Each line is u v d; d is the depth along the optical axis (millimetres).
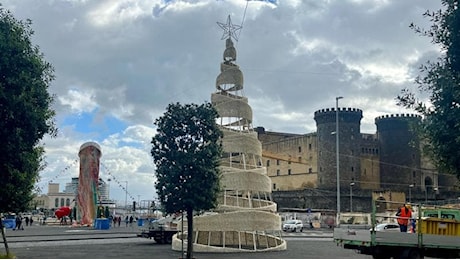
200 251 41656
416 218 22453
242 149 45656
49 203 184375
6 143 20719
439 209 26594
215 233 47500
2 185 21500
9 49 20750
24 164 21703
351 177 136625
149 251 40625
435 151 12805
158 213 101625
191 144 31719
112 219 105750
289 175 153375
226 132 45875
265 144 165625
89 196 90000
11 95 20328
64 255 35906
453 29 12438
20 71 20906
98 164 90875
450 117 12086
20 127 20984
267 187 46188
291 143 154375
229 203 47719
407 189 143125
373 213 20891
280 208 123750
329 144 137625
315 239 60844
